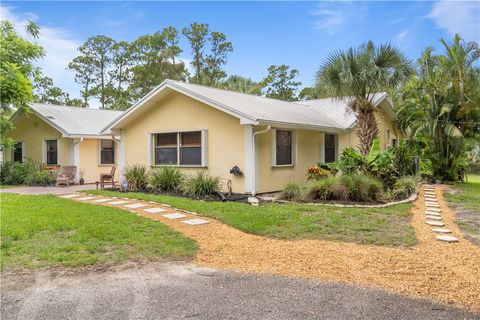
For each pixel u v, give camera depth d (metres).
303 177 13.49
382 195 10.16
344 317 3.44
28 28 15.58
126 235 6.30
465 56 15.90
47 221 7.23
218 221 7.69
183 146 13.00
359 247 5.81
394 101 18.92
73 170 16.69
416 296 3.93
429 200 10.85
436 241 6.16
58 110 19.02
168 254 5.40
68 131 16.47
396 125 18.94
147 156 13.85
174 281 4.36
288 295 3.95
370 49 12.30
